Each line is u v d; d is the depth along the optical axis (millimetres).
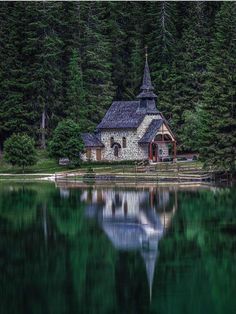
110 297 35906
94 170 111875
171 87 132125
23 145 112062
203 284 37781
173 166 109250
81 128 128250
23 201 73438
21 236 52125
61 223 58125
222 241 49281
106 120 124562
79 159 116938
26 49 132125
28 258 44375
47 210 66188
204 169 99125
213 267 41312
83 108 130875
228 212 62438
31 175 111375
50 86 130875
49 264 42656
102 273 40344
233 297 35875
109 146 124250
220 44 121938
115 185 93062
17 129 128875
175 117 129500
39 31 132500
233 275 39750
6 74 131000
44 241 50062
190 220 58312
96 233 53219
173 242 49156
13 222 58844
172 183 93688
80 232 53656
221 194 76438
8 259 44031
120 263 42844
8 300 35375
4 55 131250
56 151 114688
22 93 131625
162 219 59094
